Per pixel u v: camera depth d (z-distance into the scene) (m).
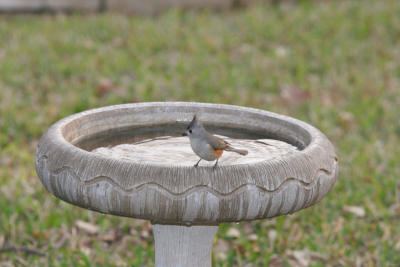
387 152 12.15
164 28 19.98
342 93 15.50
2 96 14.10
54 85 15.04
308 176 5.20
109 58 17.12
